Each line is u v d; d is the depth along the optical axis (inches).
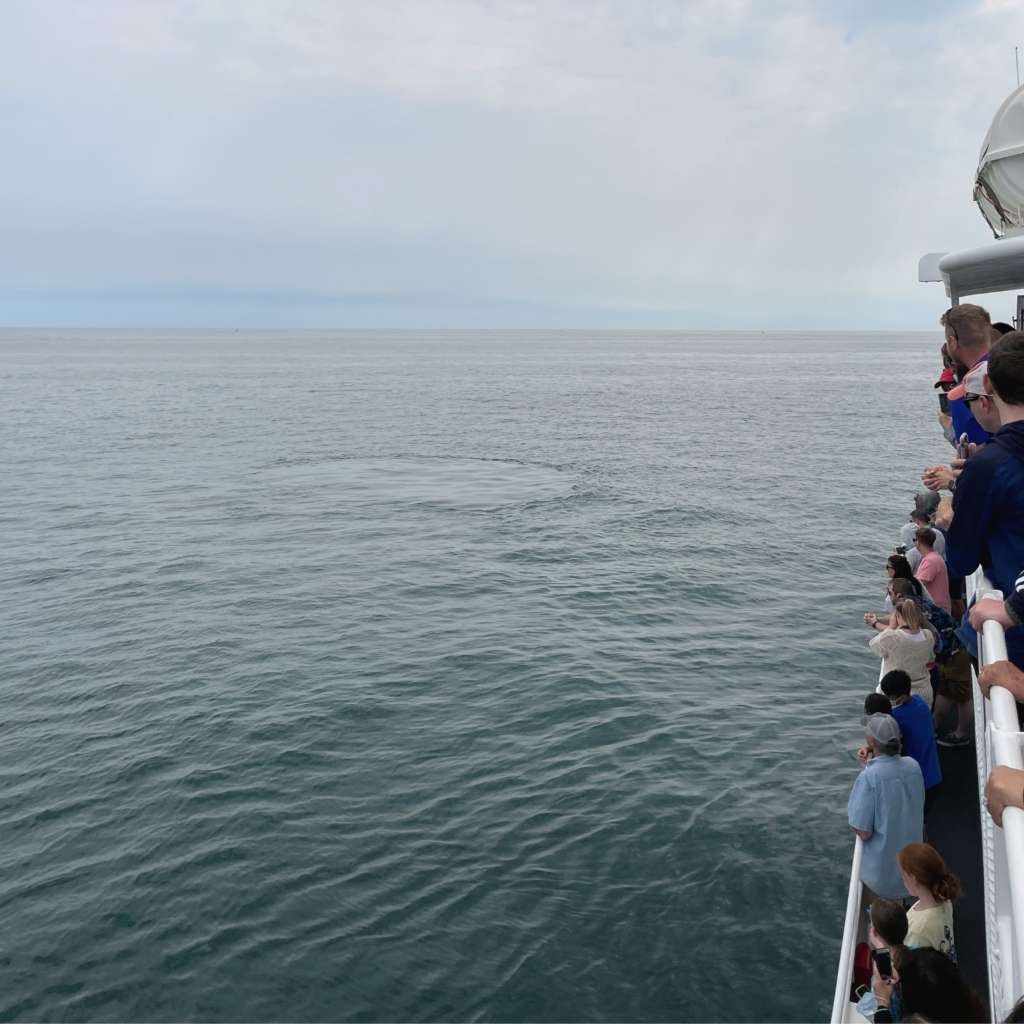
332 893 311.7
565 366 6107.3
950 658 293.4
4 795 391.5
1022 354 103.3
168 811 372.2
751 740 424.5
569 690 488.1
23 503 1138.7
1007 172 265.0
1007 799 77.0
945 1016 109.3
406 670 526.9
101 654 572.4
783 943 278.5
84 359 6998.0
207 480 1328.7
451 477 1343.5
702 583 719.1
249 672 530.9
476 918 295.1
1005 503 104.2
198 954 283.6
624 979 265.1
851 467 1396.4
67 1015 261.4
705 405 2765.7
